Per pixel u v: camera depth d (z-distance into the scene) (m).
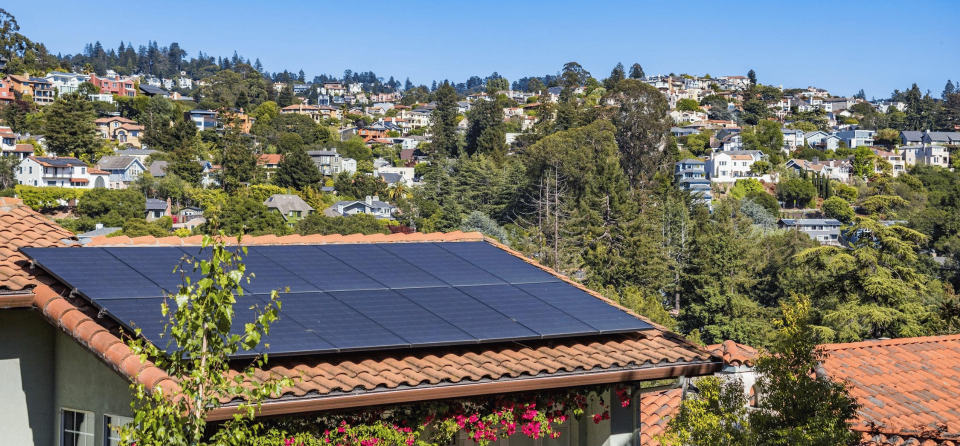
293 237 12.10
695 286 68.81
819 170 179.62
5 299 8.55
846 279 41.69
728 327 64.69
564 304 10.91
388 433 8.74
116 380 8.55
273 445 8.20
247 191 126.81
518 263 12.34
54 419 9.16
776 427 9.70
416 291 10.46
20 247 9.59
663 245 87.56
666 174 123.56
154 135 164.12
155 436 6.29
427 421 9.21
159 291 8.91
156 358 6.48
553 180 103.44
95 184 129.62
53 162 124.44
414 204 115.69
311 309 9.30
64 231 11.02
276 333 8.52
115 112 199.25
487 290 10.95
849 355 15.52
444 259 11.98
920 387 14.80
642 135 119.69
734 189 156.12
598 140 111.88
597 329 10.23
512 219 108.00
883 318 37.34
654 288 78.06
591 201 86.75
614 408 10.67
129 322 7.95
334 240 12.36
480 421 9.52
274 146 179.50
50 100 196.88
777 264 68.81
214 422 7.83
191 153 134.25
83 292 8.48
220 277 6.38
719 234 69.44
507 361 9.55
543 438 10.91
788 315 10.34
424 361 9.22
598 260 79.75
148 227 99.69
